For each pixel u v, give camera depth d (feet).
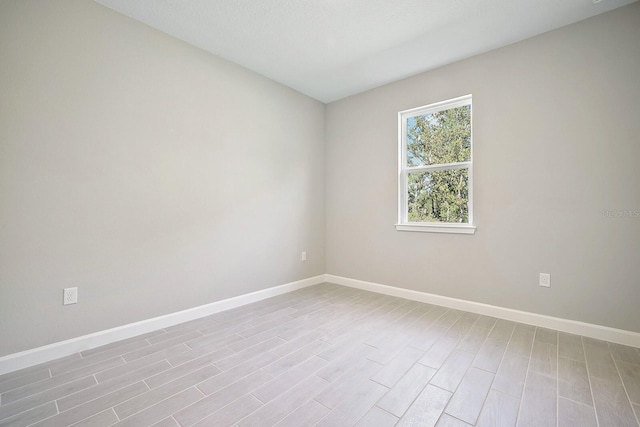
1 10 5.66
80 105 6.61
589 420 4.43
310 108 12.59
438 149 10.22
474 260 9.18
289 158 11.65
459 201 9.68
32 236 6.05
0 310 5.70
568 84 7.63
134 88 7.45
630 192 6.90
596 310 7.31
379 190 11.53
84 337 6.68
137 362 6.12
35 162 6.06
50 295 6.26
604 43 7.16
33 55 6.00
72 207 6.54
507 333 7.57
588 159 7.39
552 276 7.89
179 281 8.36
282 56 9.29
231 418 4.44
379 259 11.53
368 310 9.38
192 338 7.31
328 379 5.49
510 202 8.51
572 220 7.61
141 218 7.62
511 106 8.48
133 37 7.42
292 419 4.43
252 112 10.26
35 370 5.80
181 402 4.82
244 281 10.05
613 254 7.11
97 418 4.43
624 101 6.95
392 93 11.13
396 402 4.84
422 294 10.28
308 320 8.51
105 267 7.02
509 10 7.07
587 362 6.10
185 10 7.09
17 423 4.31
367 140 11.89
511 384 5.35
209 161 9.04
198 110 8.76
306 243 12.46
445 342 7.06
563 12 7.14
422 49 8.84
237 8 7.03
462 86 9.40
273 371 5.77
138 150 7.54
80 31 6.58
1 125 5.68
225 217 9.48
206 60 8.95
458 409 4.67
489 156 8.86
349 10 7.09
